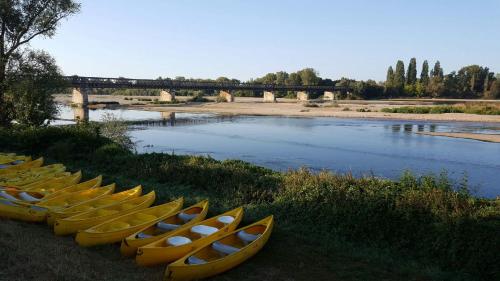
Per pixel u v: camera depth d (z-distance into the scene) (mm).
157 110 67375
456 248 9133
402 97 116938
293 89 100875
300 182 13352
